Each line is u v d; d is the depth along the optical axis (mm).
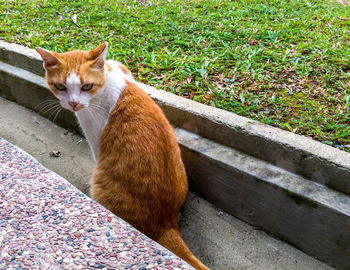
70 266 560
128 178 724
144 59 1134
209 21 1420
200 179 850
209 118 833
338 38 1218
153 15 1511
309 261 743
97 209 625
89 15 1494
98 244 583
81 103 746
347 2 1717
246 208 800
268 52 1124
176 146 777
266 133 777
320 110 906
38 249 577
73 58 747
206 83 1012
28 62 1088
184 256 690
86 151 998
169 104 885
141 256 570
